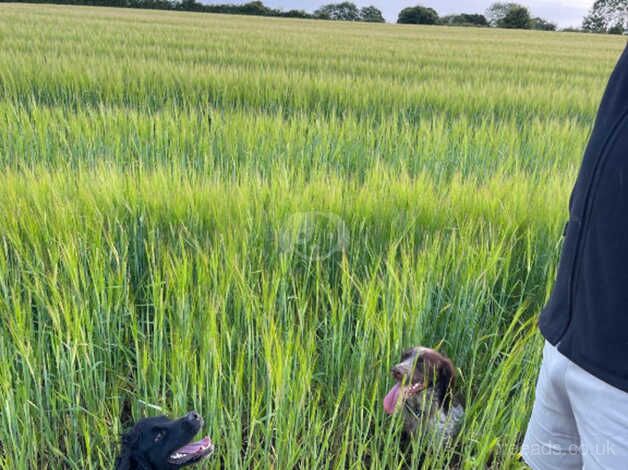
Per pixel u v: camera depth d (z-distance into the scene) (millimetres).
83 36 22844
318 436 3373
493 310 4645
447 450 3445
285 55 19172
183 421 2859
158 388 3379
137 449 2834
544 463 2029
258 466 3000
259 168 7117
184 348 3355
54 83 12219
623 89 1622
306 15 79250
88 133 8203
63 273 4125
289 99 12055
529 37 46656
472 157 8172
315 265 4574
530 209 5168
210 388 3387
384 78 14844
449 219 5016
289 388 3100
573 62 22969
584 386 1684
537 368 3439
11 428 3021
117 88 11930
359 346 3580
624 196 1539
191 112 9453
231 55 18094
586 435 1704
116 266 4547
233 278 4023
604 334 1594
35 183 5262
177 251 4578
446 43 31938
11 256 4504
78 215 4652
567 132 9391
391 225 4758
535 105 12305
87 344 3451
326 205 4938
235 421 3168
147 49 18750
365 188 5375
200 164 7473
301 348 3232
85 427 3172
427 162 7711
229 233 4320
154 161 7422
